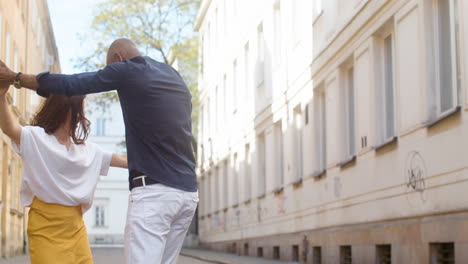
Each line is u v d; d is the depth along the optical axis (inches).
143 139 163.5
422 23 450.6
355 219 597.9
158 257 161.8
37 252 154.1
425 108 446.3
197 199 169.9
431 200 437.1
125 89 161.3
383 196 526.6
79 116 159.9
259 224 1035.3
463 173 390.6
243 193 1162.6
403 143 485.4
